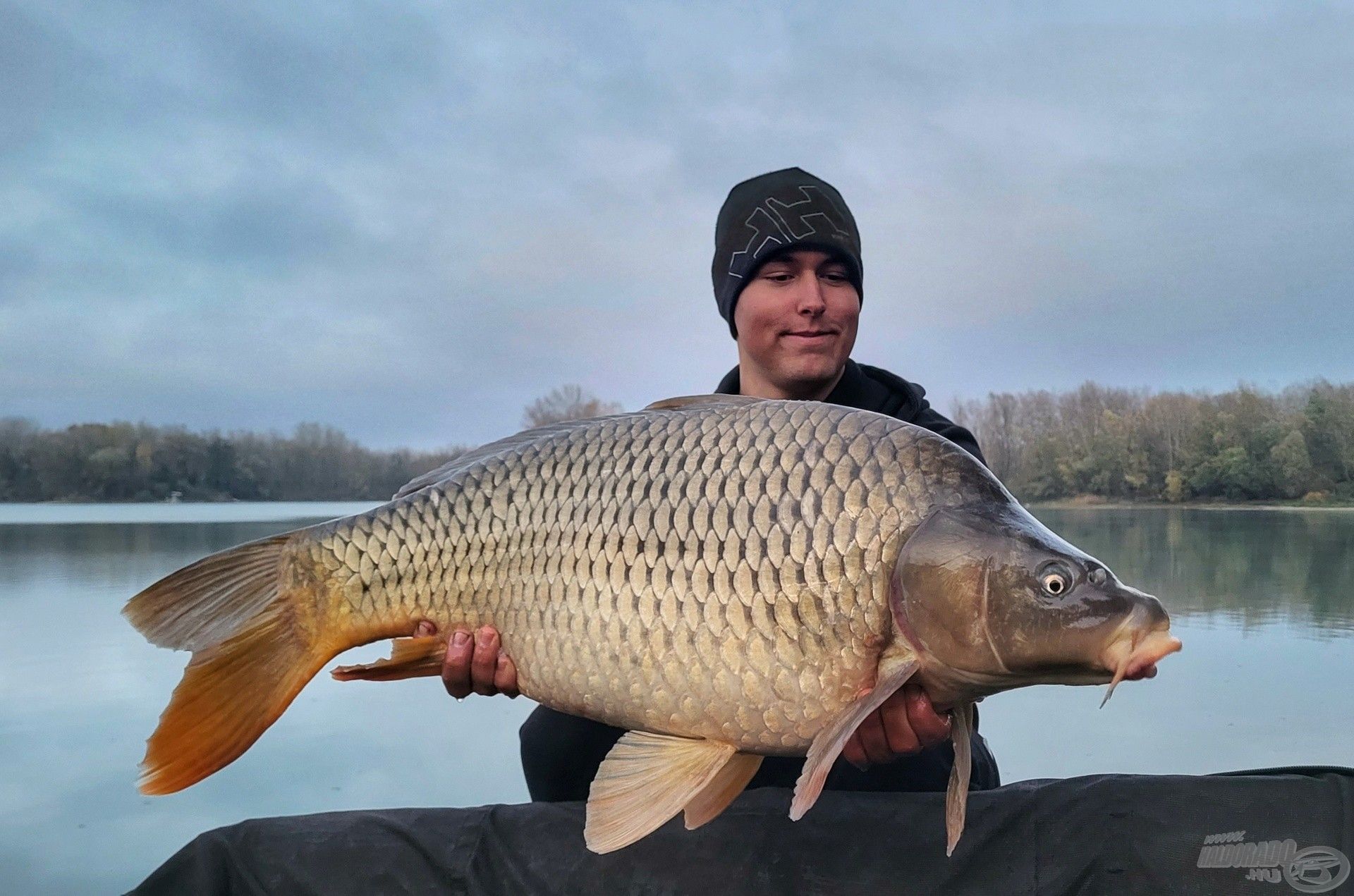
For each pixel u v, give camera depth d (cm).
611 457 73
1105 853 70
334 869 75
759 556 68
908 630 66
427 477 84
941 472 69
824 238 114
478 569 76
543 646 73
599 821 69
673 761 70
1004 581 65
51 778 141
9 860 115
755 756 74
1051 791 75
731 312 124
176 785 76
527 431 82
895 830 74
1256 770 76
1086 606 64
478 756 154
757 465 69
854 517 67
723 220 125
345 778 144
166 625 78
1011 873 71
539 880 74
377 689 198
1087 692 178
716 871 73
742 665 68
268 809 129
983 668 66
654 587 70
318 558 79
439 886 74
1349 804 68
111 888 108
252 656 79
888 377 124
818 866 73
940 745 103
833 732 64
